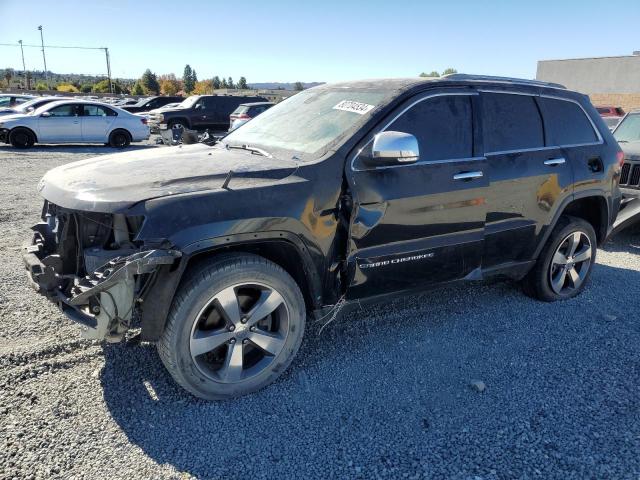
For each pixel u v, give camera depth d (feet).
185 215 9.22
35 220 23.72
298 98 14.49
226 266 9.70
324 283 11.05
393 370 11.72
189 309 9.48
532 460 8.96
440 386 11.16
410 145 10.50
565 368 12.02
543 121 14.70
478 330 13.85
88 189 9.77
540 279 15.44
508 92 14.05
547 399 10.76
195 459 8.75
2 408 9.64
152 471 8.43
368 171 11.13
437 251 12.32
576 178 15.07
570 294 16.19
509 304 15.65
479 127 13.05
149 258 8.77
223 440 9.24
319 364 11.85
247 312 10.34
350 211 10.93
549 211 14.62
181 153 12.60
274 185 10.16
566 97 15.66
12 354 11.34
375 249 11.41
